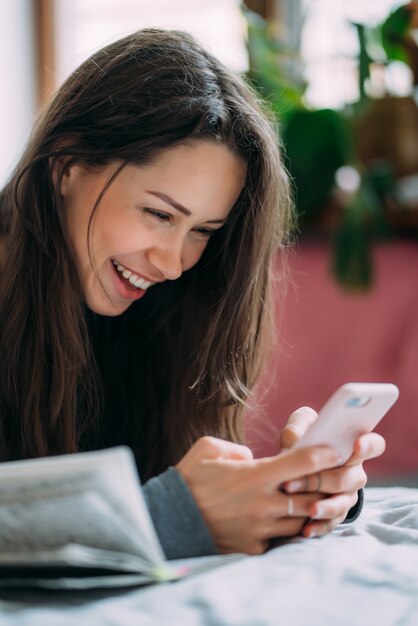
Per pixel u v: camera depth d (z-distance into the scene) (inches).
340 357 129.2
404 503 51.4
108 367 66.5
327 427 41.0
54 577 32.8
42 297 58.7
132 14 137.3
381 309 128.3
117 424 66.7
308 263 129.4
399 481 123.0
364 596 33.0
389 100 129.9
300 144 127.2
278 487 41.5
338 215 128.4
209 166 55.3
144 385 66.6
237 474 40.8
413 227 128.0
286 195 64.1
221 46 132.9
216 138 55.4
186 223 56.2
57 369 58.7
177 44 58.4
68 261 58.4
